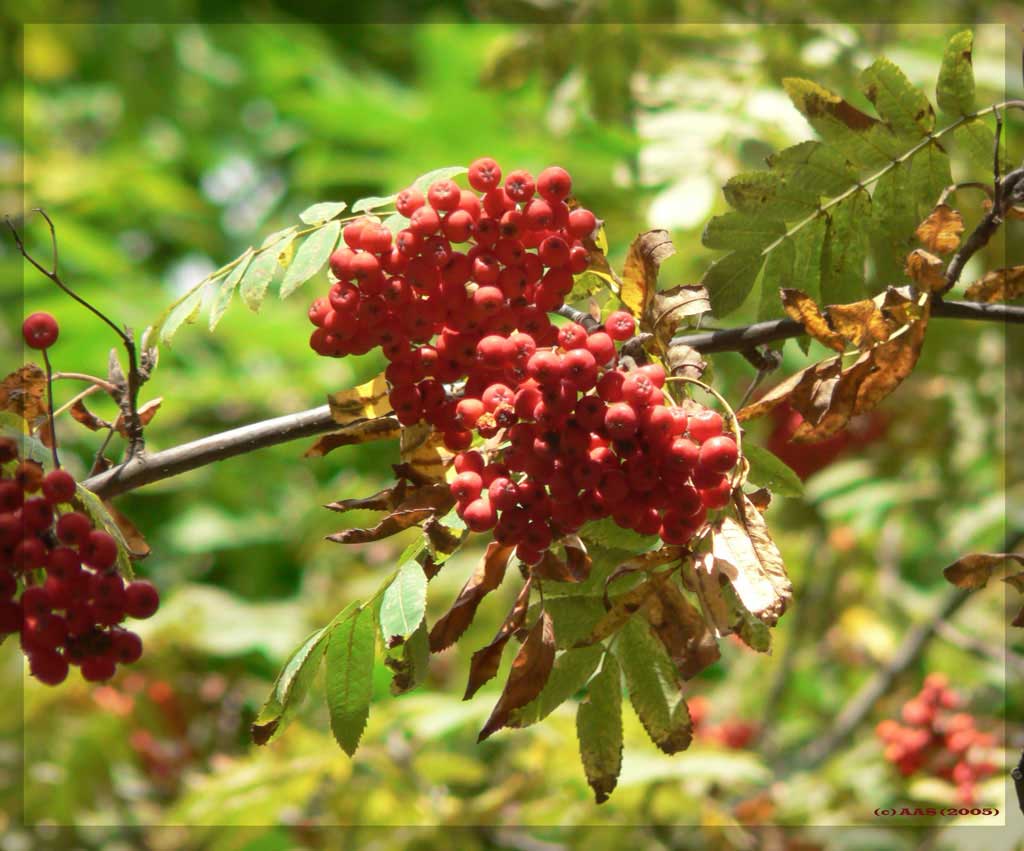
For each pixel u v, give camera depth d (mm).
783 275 3178
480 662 2395
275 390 7160
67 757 6133
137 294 7488
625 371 2480
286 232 2795
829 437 2660
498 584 2438
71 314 6879
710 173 4949
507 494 2324
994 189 2881
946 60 3068
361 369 7250
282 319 7047
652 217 4824
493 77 5652
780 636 6906
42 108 10289
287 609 6844
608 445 2340
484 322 2549
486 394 2418
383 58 10734
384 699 5801
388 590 2410
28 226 8383
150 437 7129
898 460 6293
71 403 2881
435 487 2492
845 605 6996
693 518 2352
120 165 9023
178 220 9516
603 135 6250
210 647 6332
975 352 5922
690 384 2514
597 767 2547
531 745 5371
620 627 2426
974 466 6445
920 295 2746
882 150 3104
